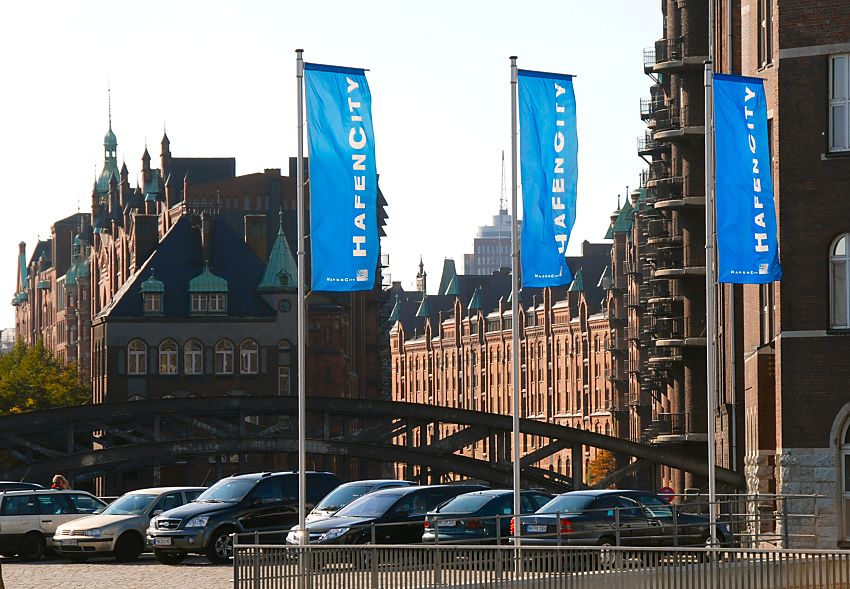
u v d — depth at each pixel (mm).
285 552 64875
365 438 180250
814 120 94625
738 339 141625
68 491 104562
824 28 94625
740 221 83188
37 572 90750
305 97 77812
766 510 109562
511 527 81500
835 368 93312
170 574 86000
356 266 78062
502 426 176875
